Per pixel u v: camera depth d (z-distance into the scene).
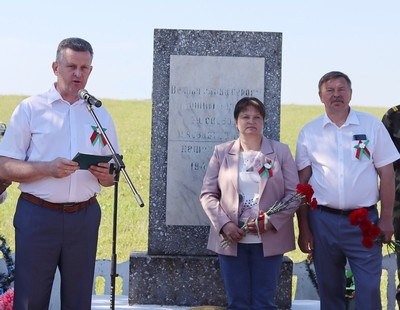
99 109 5.58
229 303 6.12
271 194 6.12
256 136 6.20
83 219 5.41
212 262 6.73
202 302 6.75
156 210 6.88
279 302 6.73
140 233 11.52
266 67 6.84
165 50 6.82
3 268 7.22
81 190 5.38
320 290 6.13
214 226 6.09
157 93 6.85
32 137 5.41
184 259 6.74
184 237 6.86
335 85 6.01
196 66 6.82
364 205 5.98
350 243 5.95
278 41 6.84
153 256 6.77
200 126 6.84
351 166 5.98
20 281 5.36
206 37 6.82
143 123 17.28
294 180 6.18
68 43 5.40
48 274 5.39
